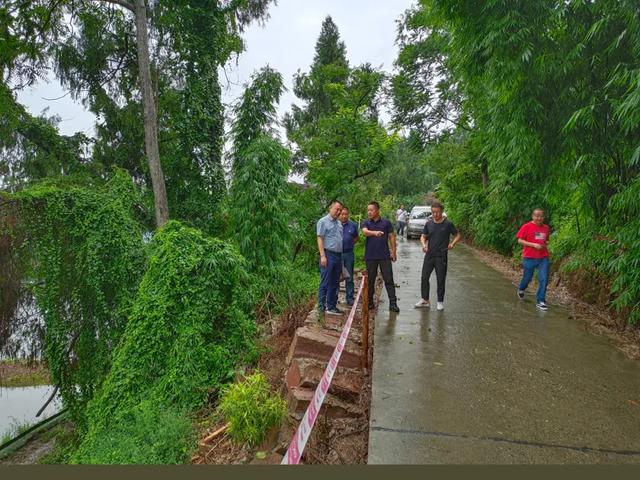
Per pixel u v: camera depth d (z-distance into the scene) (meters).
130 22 14.86
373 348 4.70
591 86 5.48
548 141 6.19
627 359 4.28
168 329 6.05
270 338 6.86
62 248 8.58
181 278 6.27
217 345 6.15
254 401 3.85
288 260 10.85
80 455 5.40
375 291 7.87
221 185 15.52
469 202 18.59
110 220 8.72
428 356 4.37
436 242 6.27
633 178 5.35
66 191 8.79
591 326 5.45
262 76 12.62
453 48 6.97
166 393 5.52
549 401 3.35
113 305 8.64
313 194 12.56
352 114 13.16
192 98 14.67
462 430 2.92
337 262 6.18
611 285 5.87
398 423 3.03
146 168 15.20
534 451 2.66
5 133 13.23
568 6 5.14
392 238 6.36
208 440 4.12
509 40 5.18
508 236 12.45
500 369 4.02
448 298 7.19
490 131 7.32
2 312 8.48
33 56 12.68
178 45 14.84
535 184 11.15
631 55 5.01
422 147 19.56
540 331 5.23
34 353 9.10
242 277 7.02
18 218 8.30
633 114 4.40
